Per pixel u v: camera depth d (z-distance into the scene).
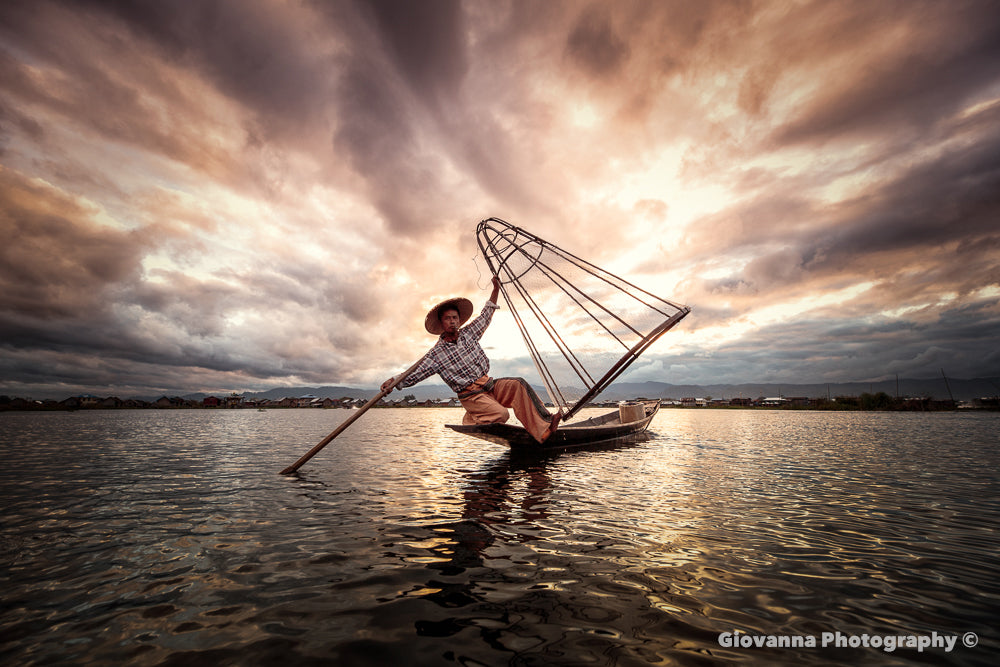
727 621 2.24
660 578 2.78
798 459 8.85
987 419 31.17
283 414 55.75
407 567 2.98
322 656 1.92
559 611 2.34
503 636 2.09
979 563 3.11
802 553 3.28
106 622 2.25
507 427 7.48
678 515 4.35
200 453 10.02
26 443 12.54
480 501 4.98
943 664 1.88
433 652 1.95
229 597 2.54
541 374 9.73
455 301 7.48
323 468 7.63
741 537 3.64
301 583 2.72
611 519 4.20
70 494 5.41
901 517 4.34
